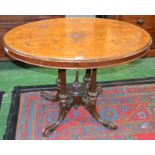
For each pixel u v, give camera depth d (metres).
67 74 2.68
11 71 2.77
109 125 1.80
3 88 2.40
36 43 1.42
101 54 1.28
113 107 2.07
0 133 1.77
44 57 1.23
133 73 2.72
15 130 1.80
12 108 2.06
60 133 1.77
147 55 3.07
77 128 1.82
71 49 1.34
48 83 2.50
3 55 2.66
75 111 2.01
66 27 1.77
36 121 1.90
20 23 2.53
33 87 2.40
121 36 1.57
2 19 2.47
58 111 2.03
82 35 1.59
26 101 2.17
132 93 2.29
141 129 1.82
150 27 2.85
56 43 1.43
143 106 2.09
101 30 1.70
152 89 2.36
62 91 1.75
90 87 1.77
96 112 1.83
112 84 2.45
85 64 1.23
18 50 1.31
